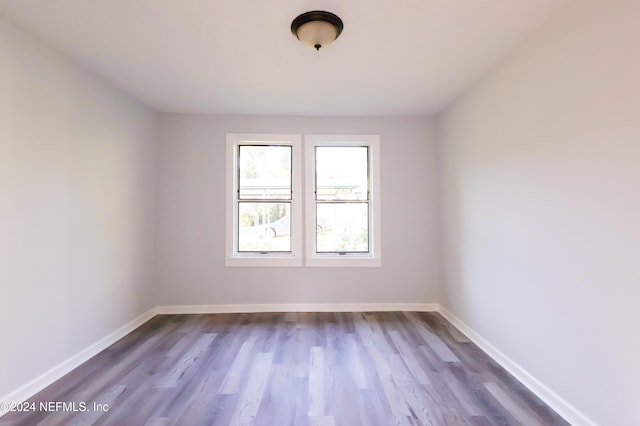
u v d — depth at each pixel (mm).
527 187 2117
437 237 3721
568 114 1771
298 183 3695
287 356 2539
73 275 2381
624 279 1469
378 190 3725
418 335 2973
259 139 3680
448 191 3393
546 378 1941
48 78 2170
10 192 1916
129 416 1796
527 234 2119
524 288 2152
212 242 3650
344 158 3787
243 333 3020
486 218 2633
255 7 1774
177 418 1778
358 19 1883
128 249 3068
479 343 2738
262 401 1936
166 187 3617
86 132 2520
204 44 2174
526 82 2123
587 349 1656
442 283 3584
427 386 2102
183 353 2596
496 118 2477
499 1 1729
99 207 2668
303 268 3689
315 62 2434
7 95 1898
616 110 1498
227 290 3656
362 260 3695
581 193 1689
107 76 2676
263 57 2355
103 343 2689
